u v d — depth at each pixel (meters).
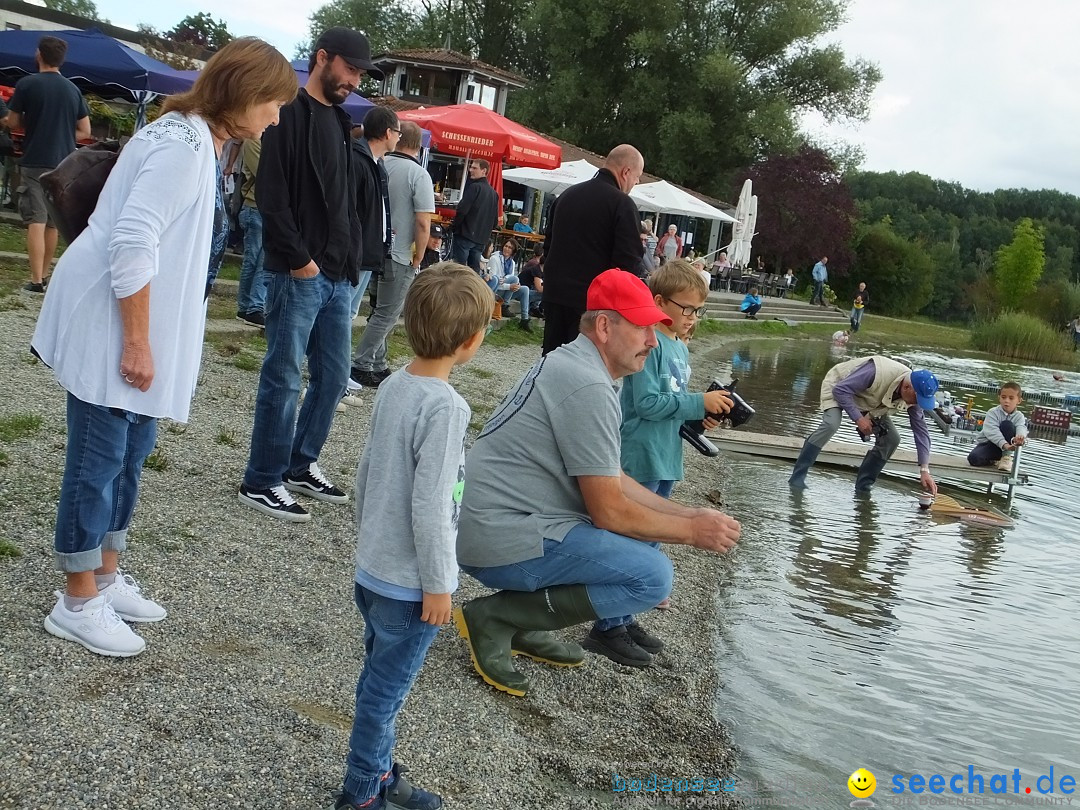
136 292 3.09
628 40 41.09
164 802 2.69
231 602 4.01
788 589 6.16
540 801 3.30
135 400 3.22
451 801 3.12
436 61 29.00
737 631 5.31
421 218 8.01
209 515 4.84
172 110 3.29
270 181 4.68
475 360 11.80
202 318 3.44
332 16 51.03
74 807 2.57
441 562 2.65
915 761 4.11
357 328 11.21
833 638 5.41
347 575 4.58
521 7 46.47
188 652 3.53
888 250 55.62
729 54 41.31
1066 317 54.72
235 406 6.94
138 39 25.17
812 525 7.87
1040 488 10.89
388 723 2.80
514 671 3.99
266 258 4.83
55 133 8.52
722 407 4.45
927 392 8.87
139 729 2.98
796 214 44.88
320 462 6.23
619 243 6.21
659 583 3.81
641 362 3.83
